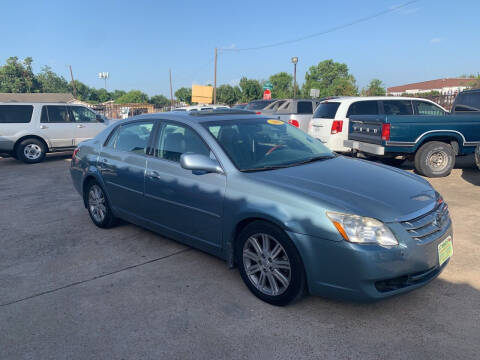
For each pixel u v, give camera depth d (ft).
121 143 16.11
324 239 9.37
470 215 17.34
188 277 12.56
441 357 8.43
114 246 15.40
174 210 13.20
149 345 9.20
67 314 10.64
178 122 13.79
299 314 10.23
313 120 31.86
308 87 267.59
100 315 10.53
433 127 24.64
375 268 9.02
